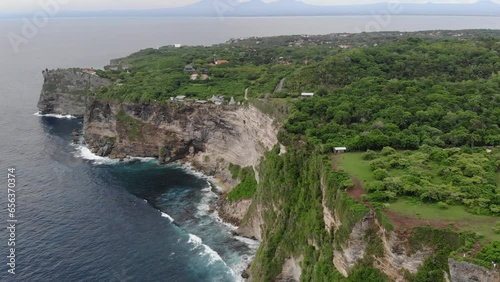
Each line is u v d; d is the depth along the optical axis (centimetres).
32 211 8981
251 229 8362
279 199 7456
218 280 7006
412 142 6812
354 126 7619
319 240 6028
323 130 7525
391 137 6906
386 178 5581
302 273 6250
